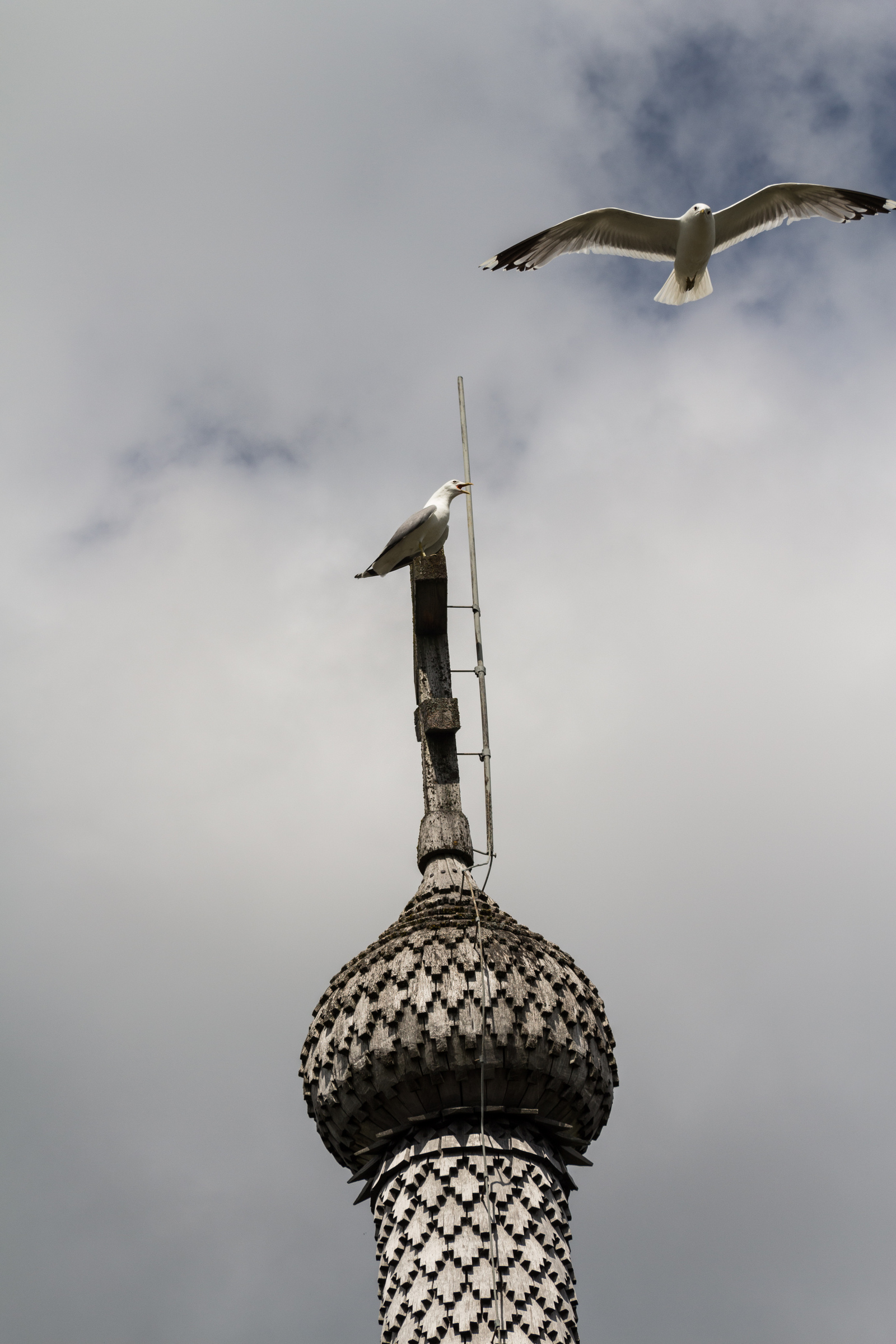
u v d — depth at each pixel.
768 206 23.94
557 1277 24.16
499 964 26.39
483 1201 24.59
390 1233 25.20
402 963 26.56
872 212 23.77
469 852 29.72
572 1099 26.19
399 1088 25.72
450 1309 23.45
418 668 32.06
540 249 24.09
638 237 24.12
